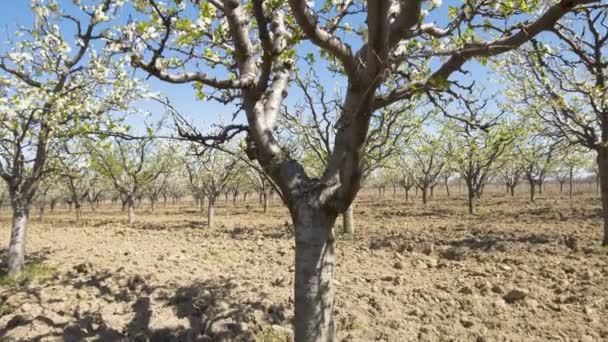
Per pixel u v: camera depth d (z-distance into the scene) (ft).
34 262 39.68
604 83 38.01
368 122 13.02
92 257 41.16
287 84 17.31
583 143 41.55
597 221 63.87
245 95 15.12
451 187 267.59
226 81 14.34
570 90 38.32
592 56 39.24
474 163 81.66
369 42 12.49
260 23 13.37
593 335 21.71
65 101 30.83
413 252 42.11
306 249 14.25
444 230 59.52
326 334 14.33
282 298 26.55
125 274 32.48
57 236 60.34
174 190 163.53
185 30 15.62
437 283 30.71
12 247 35.40
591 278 30.58
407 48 16.25
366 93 12.48
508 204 105.70
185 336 22.13
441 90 13.03
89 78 33.78
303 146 67.10
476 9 13.57
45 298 27.63
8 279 33.96
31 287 30.73
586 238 47.70
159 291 28.27
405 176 126.93
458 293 28.53
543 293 27.76
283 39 17.15
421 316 24.40
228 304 25.49
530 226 60.54
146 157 94.94
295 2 12.04
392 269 35.42
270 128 15.33
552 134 44.86
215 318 23.40
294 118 48.67
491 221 68.95
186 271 34.19
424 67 15.83
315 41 13.07
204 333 22.33
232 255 42.73
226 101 16.42
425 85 13.32
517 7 14.17
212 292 27.68
